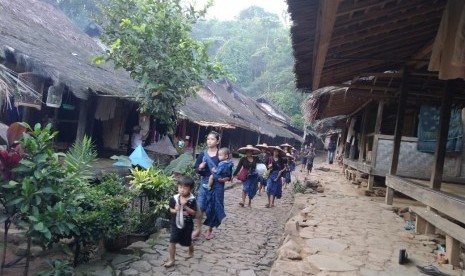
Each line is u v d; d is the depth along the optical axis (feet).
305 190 37.52
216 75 31.48
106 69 48.01
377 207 25.46
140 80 30.66
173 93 30.17
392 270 12.93
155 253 18.26
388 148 33.73
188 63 30.14
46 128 13.44
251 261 18.62
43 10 52.65
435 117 31.65
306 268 12.64
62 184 14.03
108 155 44.06
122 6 31.48
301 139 139.54
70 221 13.88
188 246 17.74
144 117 43.32
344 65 24.32
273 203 33.91
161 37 29.66
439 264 13.97
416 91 30.12
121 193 19.90
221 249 20.07
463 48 13.98
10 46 27.91
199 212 20.53
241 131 101.50
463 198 16.21
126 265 16.46
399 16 17.10
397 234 18.29
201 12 31.65
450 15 15.75
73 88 28.63
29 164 12.64
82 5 94.68
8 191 12.83
